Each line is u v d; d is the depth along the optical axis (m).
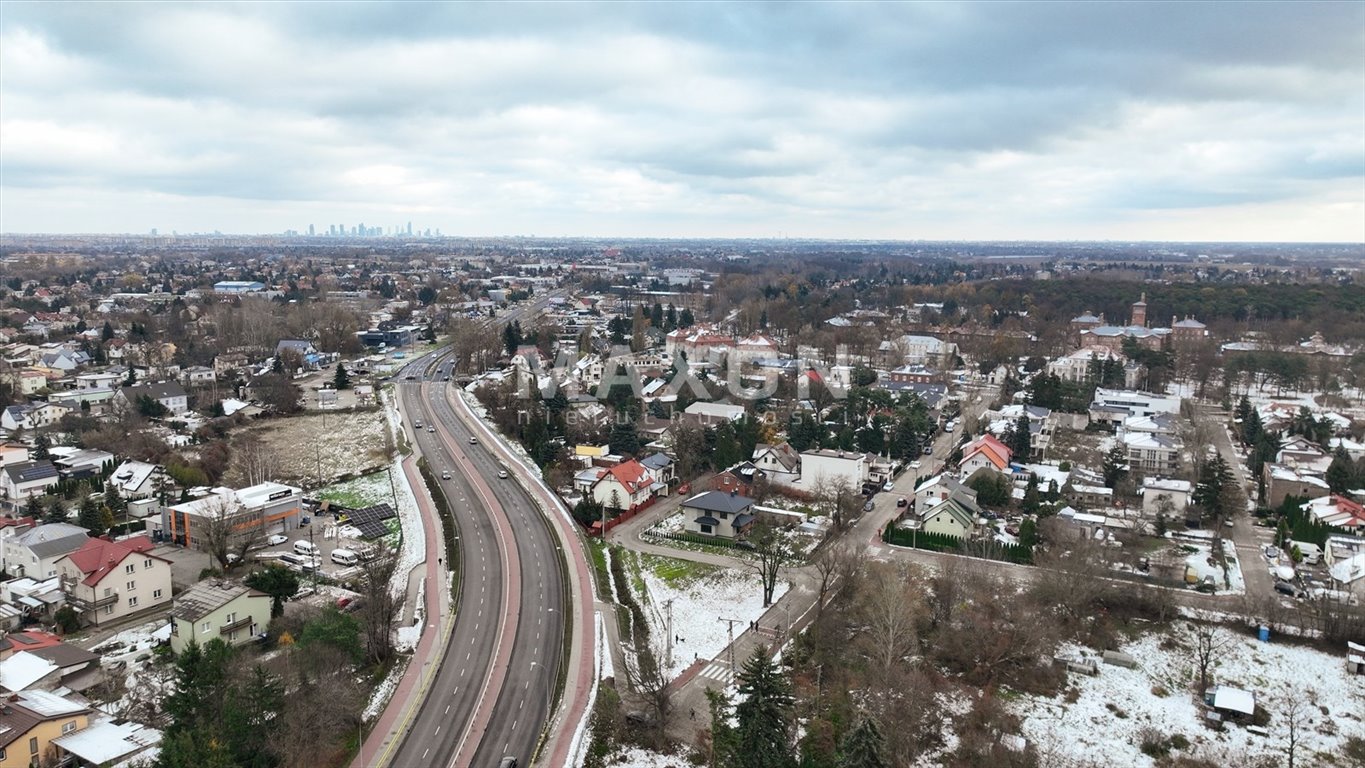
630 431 166.25
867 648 88.94
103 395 196.75
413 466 157.12
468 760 71.25
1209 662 92.19
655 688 78.94
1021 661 91.50
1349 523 121.44
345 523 131.25
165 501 134.38
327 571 113.69
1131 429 175.12
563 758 72.06
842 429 172.00
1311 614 96.94
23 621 99.31
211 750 62.41
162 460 158.00
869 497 142.88
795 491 144.88
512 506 135.50
